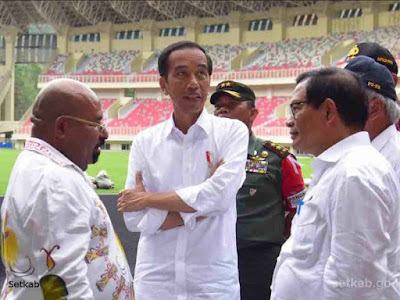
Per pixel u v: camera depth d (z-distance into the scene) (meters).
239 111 5.21
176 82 3.96
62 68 57.16
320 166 3.00
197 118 4.06
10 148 47.41
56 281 2.59
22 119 54.53
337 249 2.68
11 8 55.53
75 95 2.93
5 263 2.78
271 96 49.59
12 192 2.77
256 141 5.20
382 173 2.76
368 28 47.22
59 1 55.47
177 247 3.92
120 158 35.12
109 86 55.12
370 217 2.64
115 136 49.38
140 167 4.18
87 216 2.75
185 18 54.75
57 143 2.93
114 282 2.92
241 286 4.97
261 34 52.78
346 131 3.00
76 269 2.62
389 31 46.03
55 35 59.16
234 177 3.91
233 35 53.53
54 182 2.70
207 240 3.92
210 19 54.38
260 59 51.16
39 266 2.63
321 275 2.84
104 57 57.78
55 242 2.62
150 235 4.04
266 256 4.95
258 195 4.98
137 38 58.28
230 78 49.94
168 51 4.03
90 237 2.78
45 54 58.53
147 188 4.15
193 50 3.98
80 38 59.38
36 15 57.16
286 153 5.05
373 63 3.75
